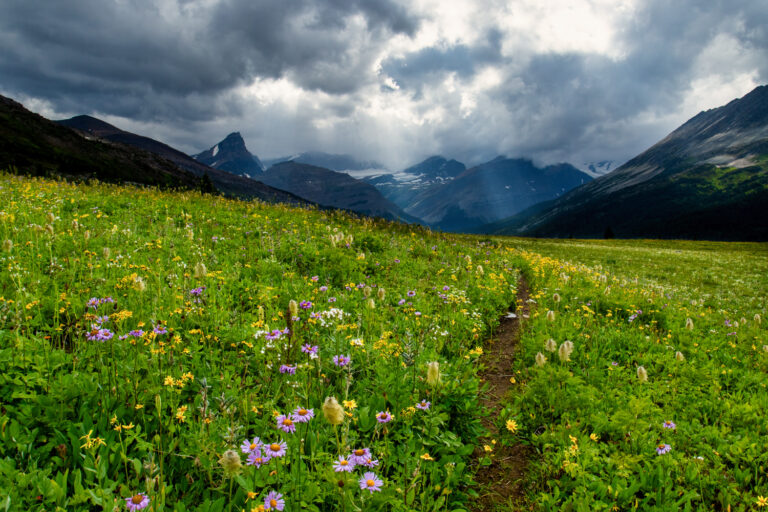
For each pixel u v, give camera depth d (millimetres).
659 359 7129
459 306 8680
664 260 37719
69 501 2744
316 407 4184
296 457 3441
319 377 4332
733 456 4492
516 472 4336
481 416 5234
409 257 13789
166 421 3688
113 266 7098
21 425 3332
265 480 3156
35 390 3750
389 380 4852
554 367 6352
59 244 7680
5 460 2914
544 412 5215
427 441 4113
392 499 3150
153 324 4605
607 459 4176
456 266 13070
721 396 5973
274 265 9102
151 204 14086
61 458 3127
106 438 3318
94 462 3086
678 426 4996
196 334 5367
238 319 5852
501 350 7742
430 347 6398
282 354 4785
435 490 3588
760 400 5676
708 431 4863
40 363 3980
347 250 11812
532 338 7570
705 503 3898
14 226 8102
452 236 22672
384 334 5777
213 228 12031
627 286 16109
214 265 8570
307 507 3047
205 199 18047
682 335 8812
